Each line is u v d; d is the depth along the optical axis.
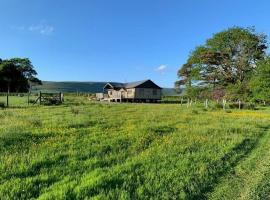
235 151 13.84
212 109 45.34
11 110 32.69
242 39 65.06
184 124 22.84
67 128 18.19
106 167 10.16
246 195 8.41
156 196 7.87
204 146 14.45
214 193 8.57
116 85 86.88
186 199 7.92
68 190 7.83
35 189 7.94
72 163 10.55
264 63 45.62
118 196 7.66
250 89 51.97
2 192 7.58
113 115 28.61
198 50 72.12
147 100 82.38
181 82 90.81
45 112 30.31
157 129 18.91
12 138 13.77
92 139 14.98
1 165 9.77
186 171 10.20
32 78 155.75
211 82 70.88
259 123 25.62
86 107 41.44
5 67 131.88
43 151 12.00
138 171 9.84
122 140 14.88
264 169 11.02
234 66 67.44
